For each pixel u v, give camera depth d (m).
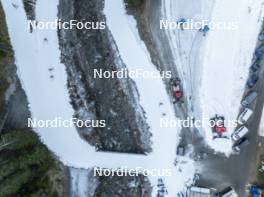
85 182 55.28
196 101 54.06
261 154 53.97
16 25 54.09
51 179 52.97
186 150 54.03
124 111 55.12
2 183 46.97
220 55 53.50
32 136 52.03
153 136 54.25
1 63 52.47
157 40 54.22
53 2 55.03
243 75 53.59
